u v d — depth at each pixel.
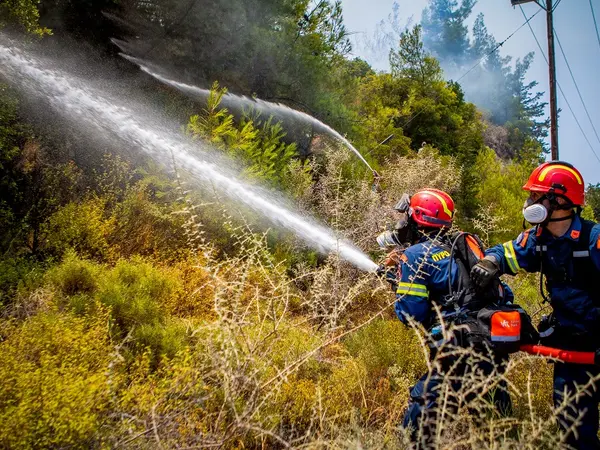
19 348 2.72
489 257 2.84
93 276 4.02
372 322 4.48
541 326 2.95
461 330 2.70
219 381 2.71
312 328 3.99
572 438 2.64
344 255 5.36
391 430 2.80
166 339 3.41
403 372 3.81
